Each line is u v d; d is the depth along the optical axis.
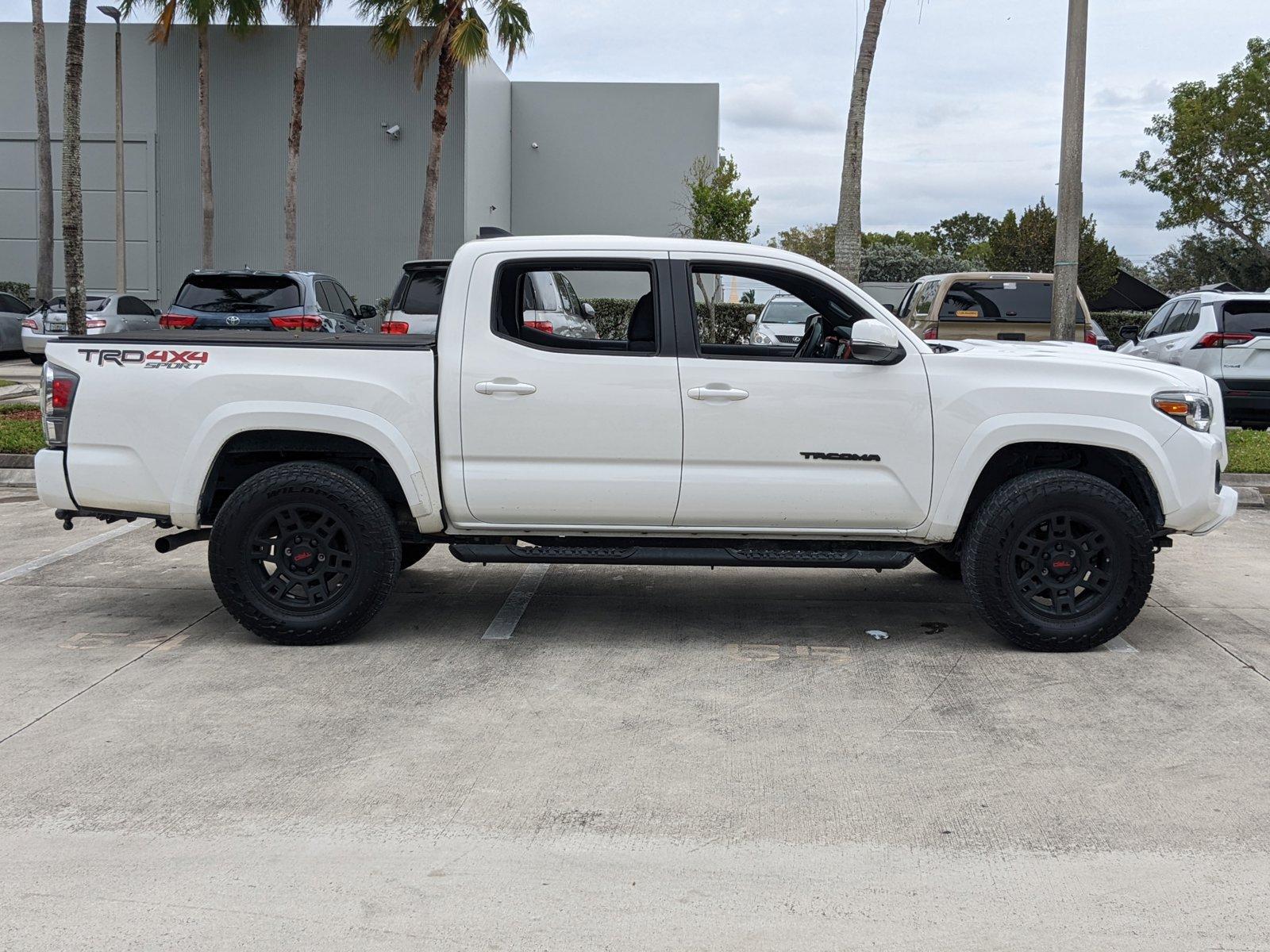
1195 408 5.93
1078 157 12.71
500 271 5.91
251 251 29.91
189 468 5.83
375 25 28.41
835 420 5.82
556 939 3.23
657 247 5.94
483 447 5.83
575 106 33.03
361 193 29.39
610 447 5.82
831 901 3.46
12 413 14.66
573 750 4.64
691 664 5.79
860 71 14.63
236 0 27.17
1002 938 3.24
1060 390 5.84
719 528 5.95
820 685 5.48
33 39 30.22
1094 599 5.93
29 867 3.65
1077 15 12.52
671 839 3.87
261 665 5.73
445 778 4.36
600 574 7.76
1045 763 4.52
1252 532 9.53
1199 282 51.66
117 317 22.88
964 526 6.20
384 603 5.98
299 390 5.80
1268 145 38.38
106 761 4.51
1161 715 5.07
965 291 14.58
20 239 31.02
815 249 53.81
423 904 3.43
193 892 3.50
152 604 6.91
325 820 4.01
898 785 4.32
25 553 8.34
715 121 33.03
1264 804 4.14
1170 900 3.46
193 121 29.84
